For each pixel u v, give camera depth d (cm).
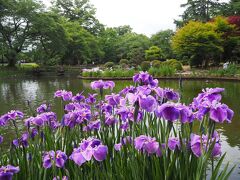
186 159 214
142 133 280
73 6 5731
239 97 1286
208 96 202
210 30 3189
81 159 189
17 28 3703
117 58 5903
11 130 730
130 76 2598
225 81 2164
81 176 236
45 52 4184
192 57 3381
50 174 267
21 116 292
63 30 3884
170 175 219
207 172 454
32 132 292
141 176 227
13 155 280
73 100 335
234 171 470
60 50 4000
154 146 208
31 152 272
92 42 4953
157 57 4738
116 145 262
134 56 4462
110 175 229
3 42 3484
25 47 3891
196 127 679
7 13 3447
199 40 3172
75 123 286
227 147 608
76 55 4916
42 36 3844
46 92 1745
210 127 191
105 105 299
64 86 2111
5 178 201
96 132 296
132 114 262
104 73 2673
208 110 188
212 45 3130
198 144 201
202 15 4928
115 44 5881
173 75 2472
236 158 538
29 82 2611
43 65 4456
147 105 203
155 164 222
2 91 1866
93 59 5766
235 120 846
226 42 3362
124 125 295
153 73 2500
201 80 2289
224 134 707
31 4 3525
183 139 223
